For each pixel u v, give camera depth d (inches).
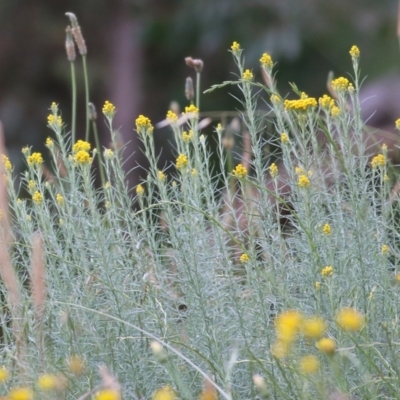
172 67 946.1
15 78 935.7
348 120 250.1
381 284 239.0
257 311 235.3
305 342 219.0
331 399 203.9
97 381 229.5
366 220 237.9
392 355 212.1
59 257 232.8
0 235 230.1
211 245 251.8
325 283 221.8
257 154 248.7
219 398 217.5
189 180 253.3
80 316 236.5
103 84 930.1
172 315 242.5
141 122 246.4
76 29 316.8
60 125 257.1
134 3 948.6
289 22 874.8
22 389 200.4
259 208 244.2
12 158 890.1
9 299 230.1
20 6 952.3
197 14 904.9
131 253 246.1
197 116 249.6
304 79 870.4
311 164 250.7
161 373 230.4
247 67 860.6
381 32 879.7
